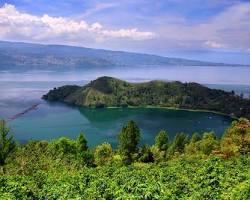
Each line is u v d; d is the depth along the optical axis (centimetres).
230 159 5253
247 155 5706
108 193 3450
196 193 3297
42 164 5844
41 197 3616
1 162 6456
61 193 3612
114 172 4675
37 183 4172
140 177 4100
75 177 4338
